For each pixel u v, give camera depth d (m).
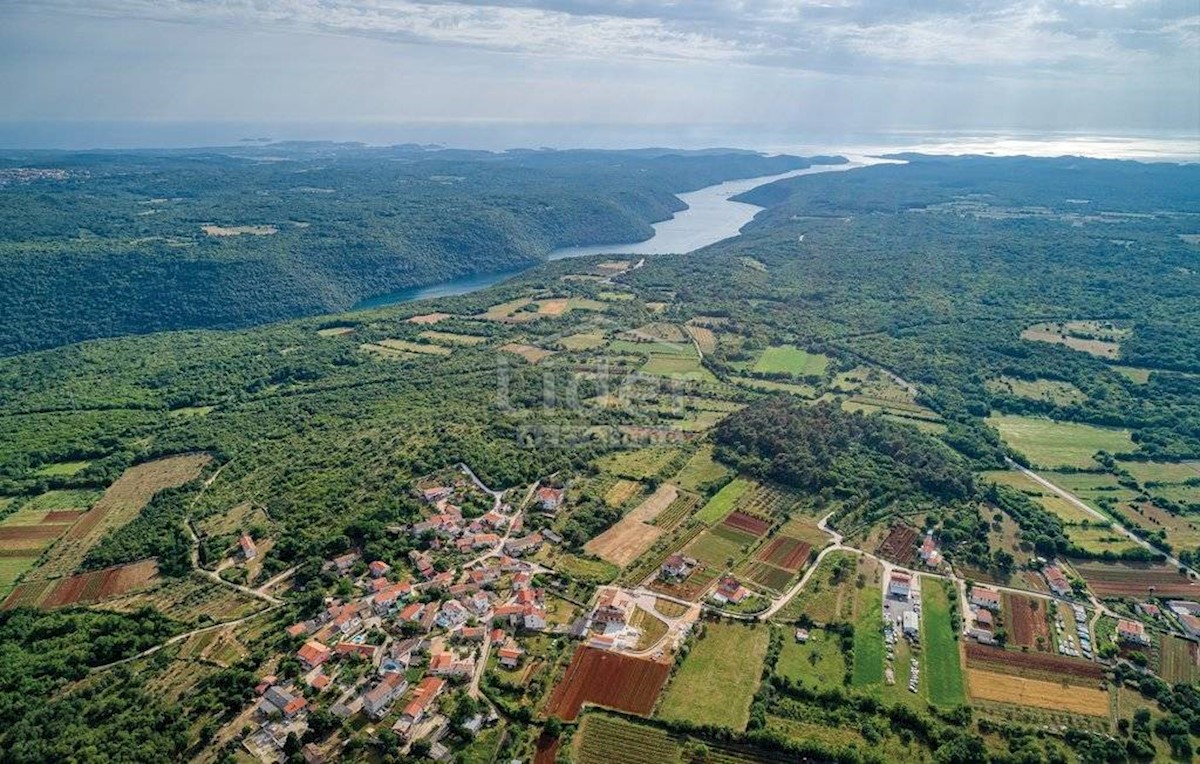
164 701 150.00
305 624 169.38
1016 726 144.38
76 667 160.25
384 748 136.50
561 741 139.50
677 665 157.62
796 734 142.38
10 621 175.00
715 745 140.12
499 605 175.88
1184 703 149.50
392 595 177.62
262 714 145.25
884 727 144.38
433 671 154.75
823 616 175.38
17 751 136.12
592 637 165.38
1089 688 154.75
